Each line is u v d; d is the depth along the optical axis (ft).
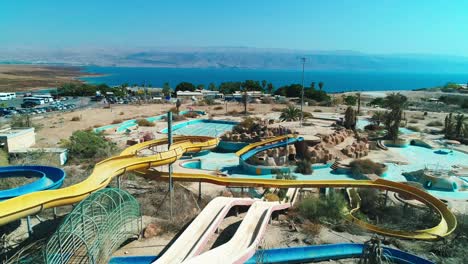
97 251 65.77
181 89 532.73
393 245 90.22
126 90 529.45
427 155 192.13
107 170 97.60
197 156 186.09
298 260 80.74
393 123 228.43
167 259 72.79
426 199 113.80
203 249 85.40
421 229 103.96
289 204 110.63
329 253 82.38
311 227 95.25
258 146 173.88
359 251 83.71
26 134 174.19
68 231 61.52
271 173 155.63
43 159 148.97
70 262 62.39
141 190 120.06
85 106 371.97
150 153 170.91
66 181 117.91
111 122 261.85
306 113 285.43
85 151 163.94
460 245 88.02
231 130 250.57
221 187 130.00
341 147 190.08
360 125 263.90
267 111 341.00
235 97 434.71
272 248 83.41
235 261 71.15
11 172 104.22
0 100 427.33
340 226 98.37
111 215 72.43
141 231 86.89
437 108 379.76
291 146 173.99
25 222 90.74
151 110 334.85
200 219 90.53
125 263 74.02
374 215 114.93
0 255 73.92
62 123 251.60
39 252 69.62
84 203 65.77
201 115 317.01
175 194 113.50
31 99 389.60
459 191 136.77
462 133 230.27
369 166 156.46
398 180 149.28
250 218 93.56
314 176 153.69
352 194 123.85
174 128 259.60
